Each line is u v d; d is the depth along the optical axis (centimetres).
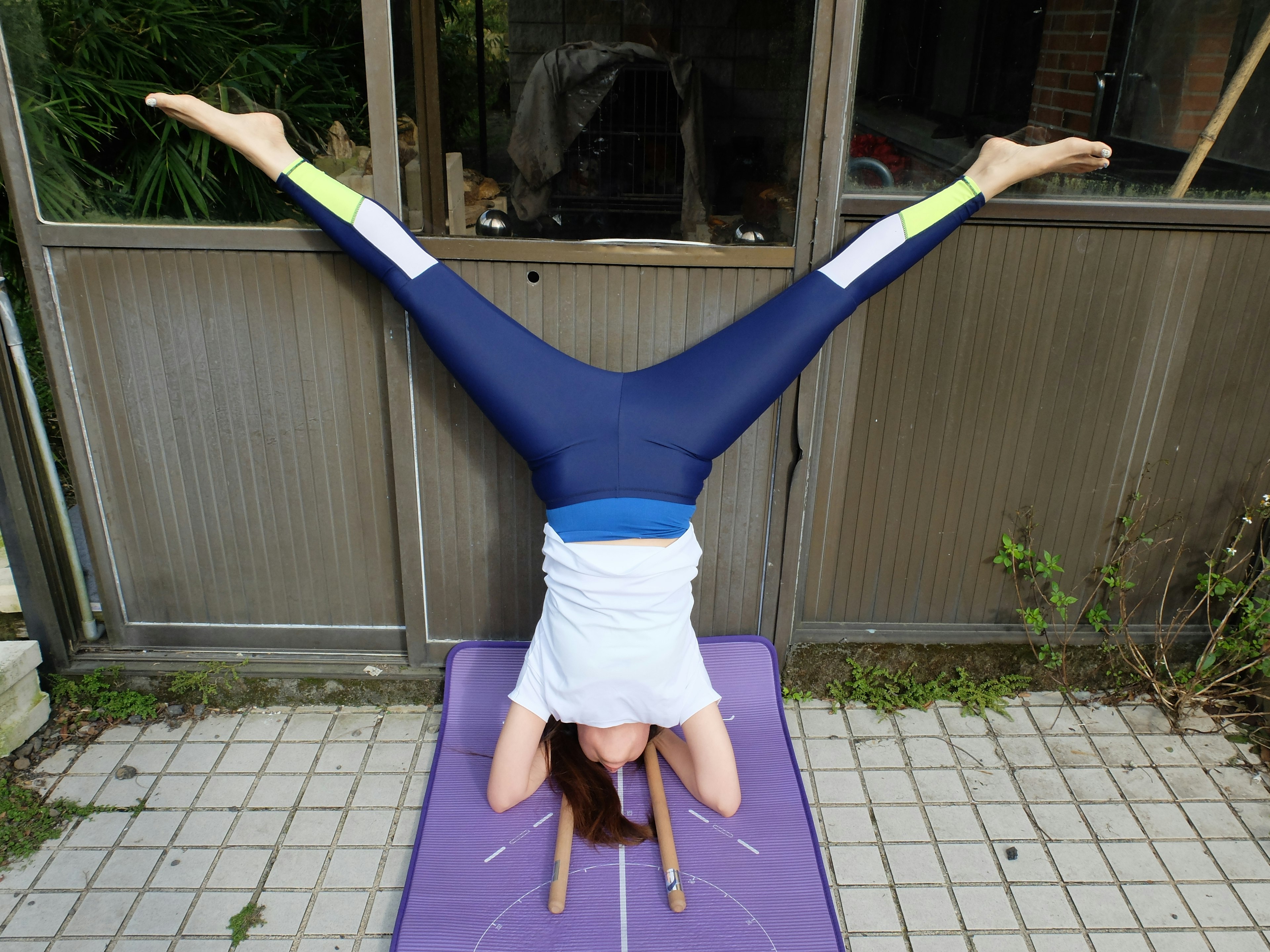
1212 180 245
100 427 259
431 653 285
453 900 211
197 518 271
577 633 221
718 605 283
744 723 264
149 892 219
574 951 200
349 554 277
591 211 285
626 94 284
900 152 237
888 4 225
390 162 227
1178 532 282
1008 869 231
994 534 280
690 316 246
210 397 257
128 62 236
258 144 218
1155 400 264
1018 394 262
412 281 221
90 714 275
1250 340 259
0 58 223
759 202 268
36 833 233
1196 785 259
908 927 216
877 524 277
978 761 267
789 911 210
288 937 210
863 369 256
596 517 222
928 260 245
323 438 262
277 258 241
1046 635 294
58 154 235
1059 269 248
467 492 264
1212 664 292
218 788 251
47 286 243
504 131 308
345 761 262
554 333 247
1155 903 223
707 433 224
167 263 242
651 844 226
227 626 286
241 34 241
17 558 260
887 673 291
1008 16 231
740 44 274
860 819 246
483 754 253
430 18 244
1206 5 234
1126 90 240
